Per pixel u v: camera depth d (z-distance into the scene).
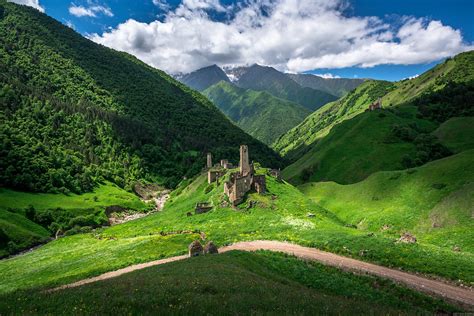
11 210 123.88
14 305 18.55
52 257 77.50
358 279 39.97
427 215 78.06
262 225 71.75
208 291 23.78
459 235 62.94
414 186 93.56
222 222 79.44
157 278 28.27
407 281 39.00
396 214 83.94
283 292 25.55
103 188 187.38
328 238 57.22
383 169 153.50
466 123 172.12
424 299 34.41
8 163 153.75
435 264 43.66
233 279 28.31
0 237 100.69
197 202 114.06
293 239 59.88
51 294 22.02
